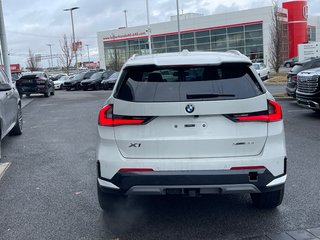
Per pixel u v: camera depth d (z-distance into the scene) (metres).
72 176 6.43
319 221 4.41
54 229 4.40
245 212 4.70
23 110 17.28
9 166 7.16
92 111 15.83
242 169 3.85
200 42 58.28
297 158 7.05
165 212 4.77
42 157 7.82
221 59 4.03
